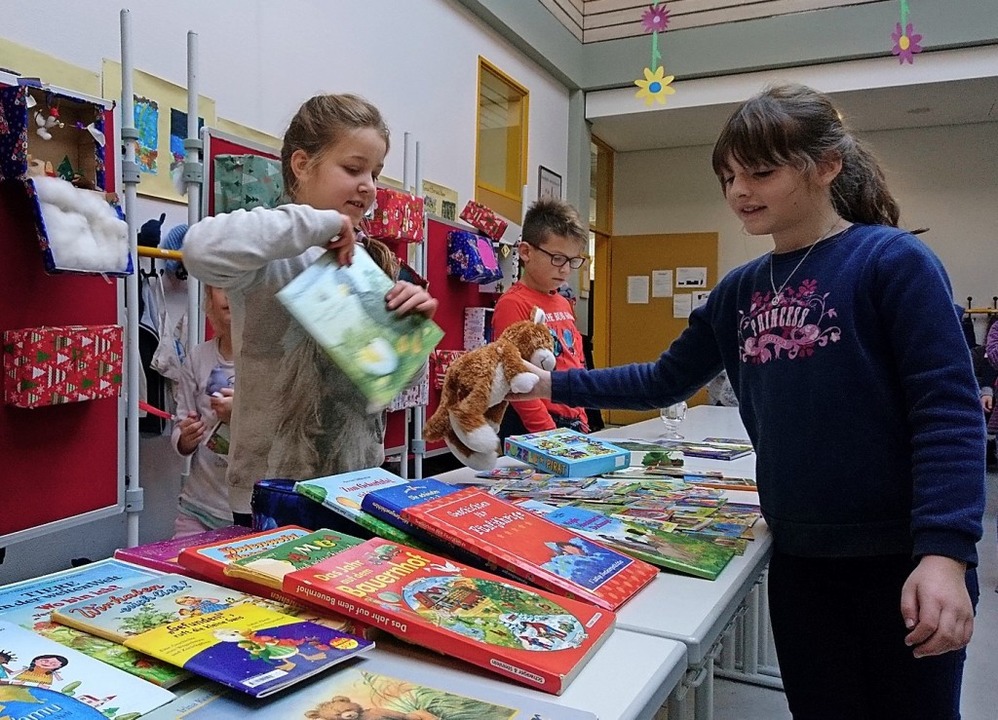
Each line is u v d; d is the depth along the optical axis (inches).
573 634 24.6
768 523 42.3
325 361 44.7
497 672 22.4
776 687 85.4
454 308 126.2
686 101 205.6
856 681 40.5
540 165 200.7
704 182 261.7
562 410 81.2
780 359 40.4
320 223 36.9
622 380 51.5
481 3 160.7
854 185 41.7
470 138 166.6
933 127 231.1
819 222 40.9
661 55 204.2
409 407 107.3
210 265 37.4
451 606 25.4
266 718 18.9
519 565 29.8
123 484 71.6
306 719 18.9
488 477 55.5
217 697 20.0
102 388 66.9
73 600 26.0
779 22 191.0
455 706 19.8
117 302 69.8
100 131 65.1
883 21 181.5
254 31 104.7
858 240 39.2
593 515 41.6
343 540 31.0
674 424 88.1
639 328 271.3
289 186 47.8
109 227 65.1
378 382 31.8
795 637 42.0
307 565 27.7
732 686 86.6
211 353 72.9
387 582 26.7
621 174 272.8
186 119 93.7
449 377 50.6
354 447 46.6
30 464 62.6
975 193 228.4
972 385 34.0
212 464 71.8
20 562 74.2
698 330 50.9
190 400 72.5
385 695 20.5
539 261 85.9
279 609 25.8
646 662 23.7
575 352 86.8
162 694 19.6
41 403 61.5
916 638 30.5
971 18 173.8
